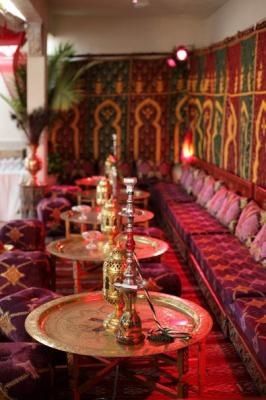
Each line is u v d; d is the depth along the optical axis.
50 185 9.04
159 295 3.55
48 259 4.39
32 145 7.81
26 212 7.81
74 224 7.38
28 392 2.88
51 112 8.02
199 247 5.56
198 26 9.90
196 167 9.28
